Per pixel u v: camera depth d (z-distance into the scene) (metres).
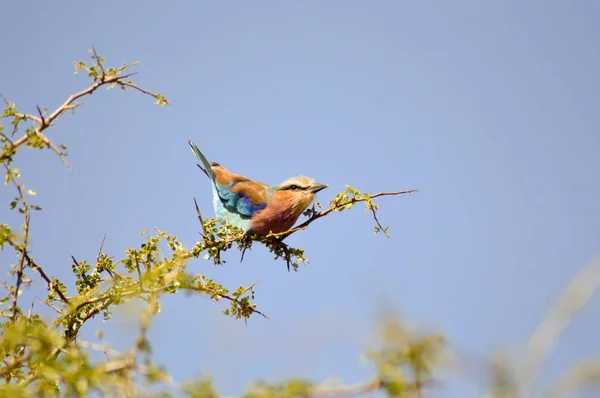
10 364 8.11
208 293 10.98
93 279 11.92
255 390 6.51
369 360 6.08
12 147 9.70
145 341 7.12
